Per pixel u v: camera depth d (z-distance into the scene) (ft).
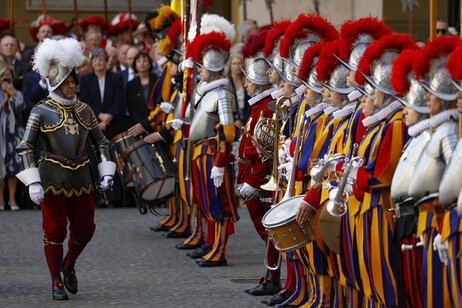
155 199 69.87
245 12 99.91
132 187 71.36
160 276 57.47
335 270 41.96
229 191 61.36
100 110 89.04
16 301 49.52
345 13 98.68
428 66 34.24
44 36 95.61
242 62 83.92
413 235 35.88
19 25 132.98
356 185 38.27
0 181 89.92
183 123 65.46
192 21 63.62
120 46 102.53
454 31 89.71
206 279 56.59
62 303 49.14
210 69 60.03
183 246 67.87
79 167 49.96
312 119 44.88
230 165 61.31
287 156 47.50
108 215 85.92
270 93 52.60
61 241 50.44
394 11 110.22
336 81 41.70
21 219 82.69
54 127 49.42
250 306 48.49
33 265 60.64
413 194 34.60
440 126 34.17
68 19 134.41
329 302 44.78
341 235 40.57
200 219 67.97
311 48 44.29
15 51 91.15
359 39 40.70
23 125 88.99
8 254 64.75
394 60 36.11
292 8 100.68
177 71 68.28
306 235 42.86
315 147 43.09
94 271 58.90
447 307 34.55
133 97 88.28
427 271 34.94
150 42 108.68
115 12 135.13
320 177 40.68
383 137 37.55
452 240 33.32
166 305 48.65
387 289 38.01
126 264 61.52
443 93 33.88
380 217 38.01
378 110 38.65
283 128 50.01
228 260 63.62
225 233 61.77
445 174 32.99
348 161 39.42
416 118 35.50
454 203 33.01
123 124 89.76
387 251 37.88
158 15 70.90
